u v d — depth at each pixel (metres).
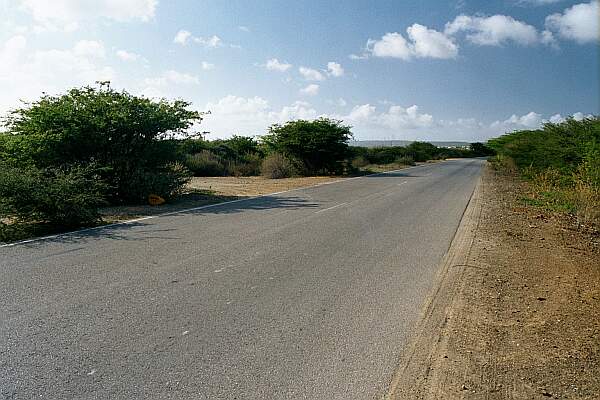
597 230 11.87
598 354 4.67
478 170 38.12
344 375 4.12
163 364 4.23
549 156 20.80
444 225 11.62
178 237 9.60
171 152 17.05
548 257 8.67
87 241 9.16
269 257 8.09
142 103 16.05
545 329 5.26
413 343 4.80
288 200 16.20
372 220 12.12
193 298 5.95
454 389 3.95
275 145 32.38
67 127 14.75
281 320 5.31
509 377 4.18
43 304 5.63
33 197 10.03
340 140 32.19
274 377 4.06
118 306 5.61
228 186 21.83
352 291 6.39
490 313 5.70
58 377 3.98
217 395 3.76
